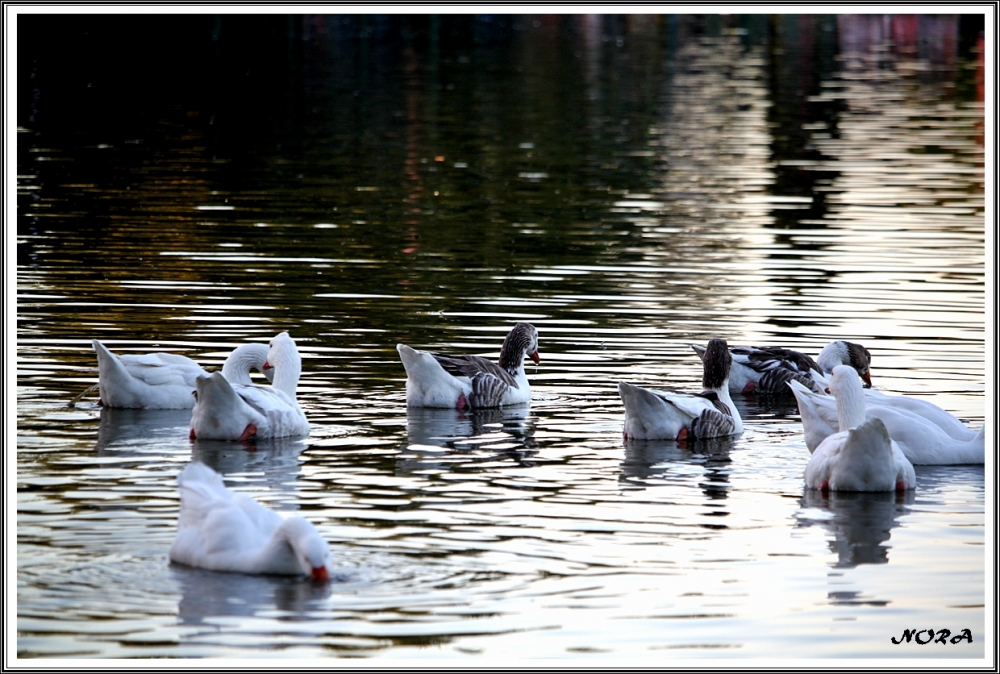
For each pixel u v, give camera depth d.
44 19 66.31
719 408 15.95
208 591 9.98
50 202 30.70
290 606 9.75
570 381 17.92
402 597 9.98
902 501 13.04
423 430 15.40
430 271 24.73
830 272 25.09
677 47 72.69
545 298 22.69
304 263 25.06
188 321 20.28
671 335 20.36
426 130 44.03
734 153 40.81
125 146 39.16
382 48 67.38
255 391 14.99
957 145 42.19
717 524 12.09
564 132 44.56
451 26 78.50
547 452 14.61
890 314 21.81
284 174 35.47
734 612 9.94
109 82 52.75
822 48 73.06
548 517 12.12
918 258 26.39
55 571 10.35
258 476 13.23
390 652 9.11
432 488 12.96
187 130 42.53
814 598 10.27
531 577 10.50
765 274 24.89
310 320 20.67
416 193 33.50
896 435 14.66
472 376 16.59
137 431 14.98
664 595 10.23
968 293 23.31
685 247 27.52
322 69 58.75
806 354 18.81
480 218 30.52
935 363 18.78
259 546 10.44
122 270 23.89
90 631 9.27
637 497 12.89
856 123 47.28
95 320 20.17
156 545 10.99
